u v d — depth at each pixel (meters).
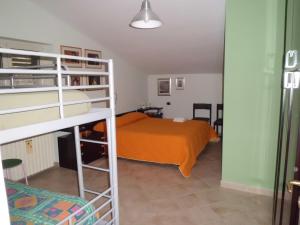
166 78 5.91
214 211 2.43
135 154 3.71
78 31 3.86
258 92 2.61
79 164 2.28
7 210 0.83
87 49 4.04
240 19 2.60
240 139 2.79
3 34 2.88
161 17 3.25
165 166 3.70
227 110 2.81
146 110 5.75
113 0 2.99
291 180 1.23
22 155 3.26
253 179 2.79
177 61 4.91
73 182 3.22
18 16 3.02
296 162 1.20
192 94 5.71
